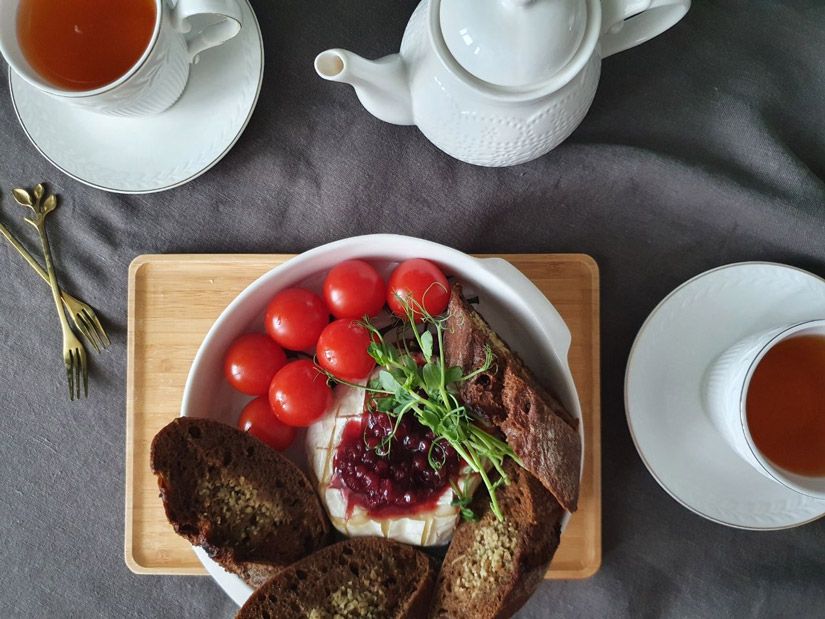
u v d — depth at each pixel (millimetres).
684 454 384
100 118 389
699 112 404
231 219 411
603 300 410
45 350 418
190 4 333
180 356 406
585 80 329
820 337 352
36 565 415
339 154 406
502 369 348
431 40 304
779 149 397
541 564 345
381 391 344
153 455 335
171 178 390
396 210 409
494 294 375
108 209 412
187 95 389
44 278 416
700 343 381
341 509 358
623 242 411
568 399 359
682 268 412
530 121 332
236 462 354
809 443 358
